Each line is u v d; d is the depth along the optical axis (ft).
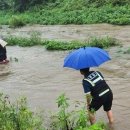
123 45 69.05
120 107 33.88
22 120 24.47
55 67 53.88
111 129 28.86
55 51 69.41
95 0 152.66
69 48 70.18
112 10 128.88
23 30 123.85
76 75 47.88
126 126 29.43
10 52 71.97
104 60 27.02
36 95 40.06
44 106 35.68
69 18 133.08
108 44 69.41
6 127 23.63
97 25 113.80
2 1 229.86
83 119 25.31
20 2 201.36
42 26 133.69
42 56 64.54
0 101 30.66
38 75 49.60
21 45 80.84
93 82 27.27
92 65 26.58
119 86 40.86
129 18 111.24
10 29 133.08
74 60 26.99
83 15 131.34
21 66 56.44
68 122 27.32
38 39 82.28
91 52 27.07
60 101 26.61
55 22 138.31
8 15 202.59
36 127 25.21
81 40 80.33
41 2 192.65
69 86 42.73
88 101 27.27
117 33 88.89
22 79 48.16
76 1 161.68
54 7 176.86
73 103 35.68
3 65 57.93
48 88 42.63
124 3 138.10
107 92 27.68
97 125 23.13
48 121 30.66
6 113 24.99
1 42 59.21
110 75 46.11
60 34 98.63
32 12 184.96
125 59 55.42
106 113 32.17
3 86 45.24
